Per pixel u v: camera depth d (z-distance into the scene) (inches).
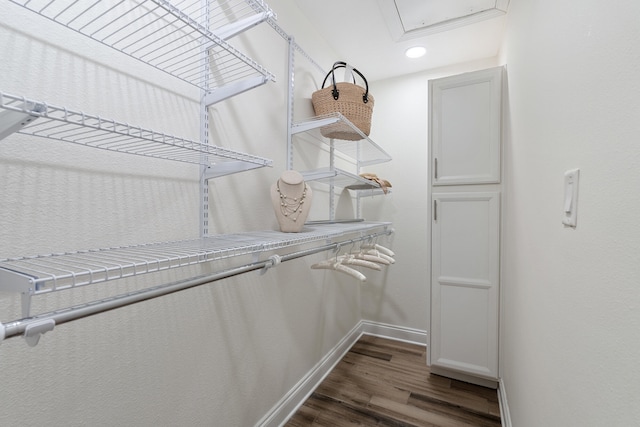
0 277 18.4
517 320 49.4
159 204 35.7
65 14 27.1
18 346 24.5
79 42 28.2
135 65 33.0
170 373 37.3
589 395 20.8
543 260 33.2
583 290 22.0
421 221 93.4
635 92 15.4
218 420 44.4
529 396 39.1
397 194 96.3
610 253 18.0
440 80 71.5
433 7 63.0
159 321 36.0
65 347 27.5
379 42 77.2
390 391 68.7
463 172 69.6
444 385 70.8
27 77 24.8
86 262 22.9
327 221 69.5
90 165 29.2
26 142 24.9
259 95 52.5
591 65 20.9
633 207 15.5
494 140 66.6
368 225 68.8
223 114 44.7
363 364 80.7
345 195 89.4
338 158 87.1
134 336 33.3
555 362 28.4
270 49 55.2
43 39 25.8
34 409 25.5
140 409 33.8
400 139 96.0
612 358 17.7
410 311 95.3
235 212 47.1
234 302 47.4
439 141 71.8
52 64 26.3
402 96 95.8
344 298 88.4
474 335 69.4
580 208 22.7
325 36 74.7
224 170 39.5
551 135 30.5
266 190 54.1
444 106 71.3
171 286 25.6
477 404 64.0
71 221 27.7
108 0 30.3
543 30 33.9
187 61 38.9
